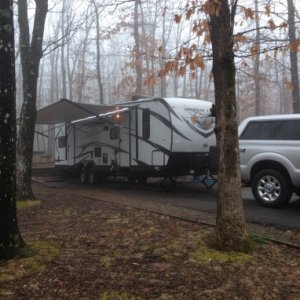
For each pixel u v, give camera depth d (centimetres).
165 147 1267
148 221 778
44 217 865
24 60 1093
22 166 1092
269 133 956
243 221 584
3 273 502
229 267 515
